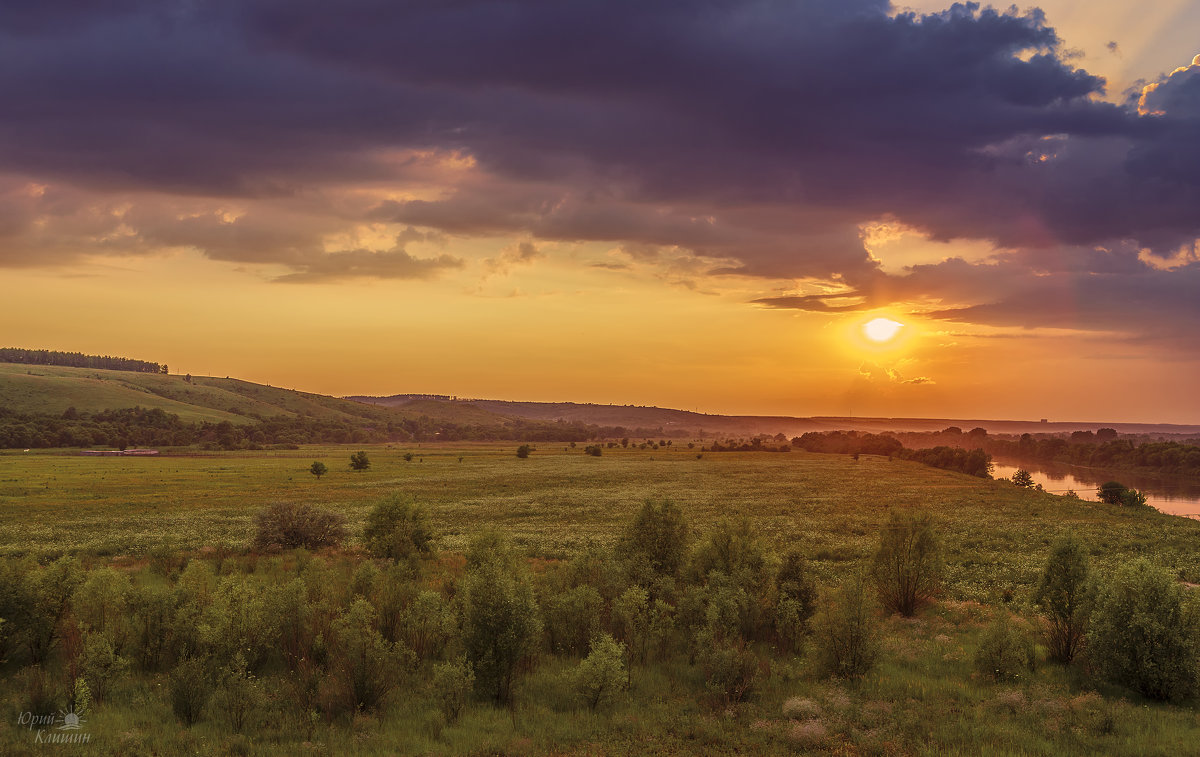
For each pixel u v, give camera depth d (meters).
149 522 53.47
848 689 15.22
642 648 17.56
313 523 40.31
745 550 24.38
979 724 12.82
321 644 16.05
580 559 24.16
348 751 11.48
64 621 17.34
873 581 25.47
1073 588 17.83
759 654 17.80
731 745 11.92
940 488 98.38
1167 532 53.22
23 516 56.69
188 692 13.01
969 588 30.39
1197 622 14.92
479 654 14.67
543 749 11.69
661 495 83.69
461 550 39.66
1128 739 11.95
